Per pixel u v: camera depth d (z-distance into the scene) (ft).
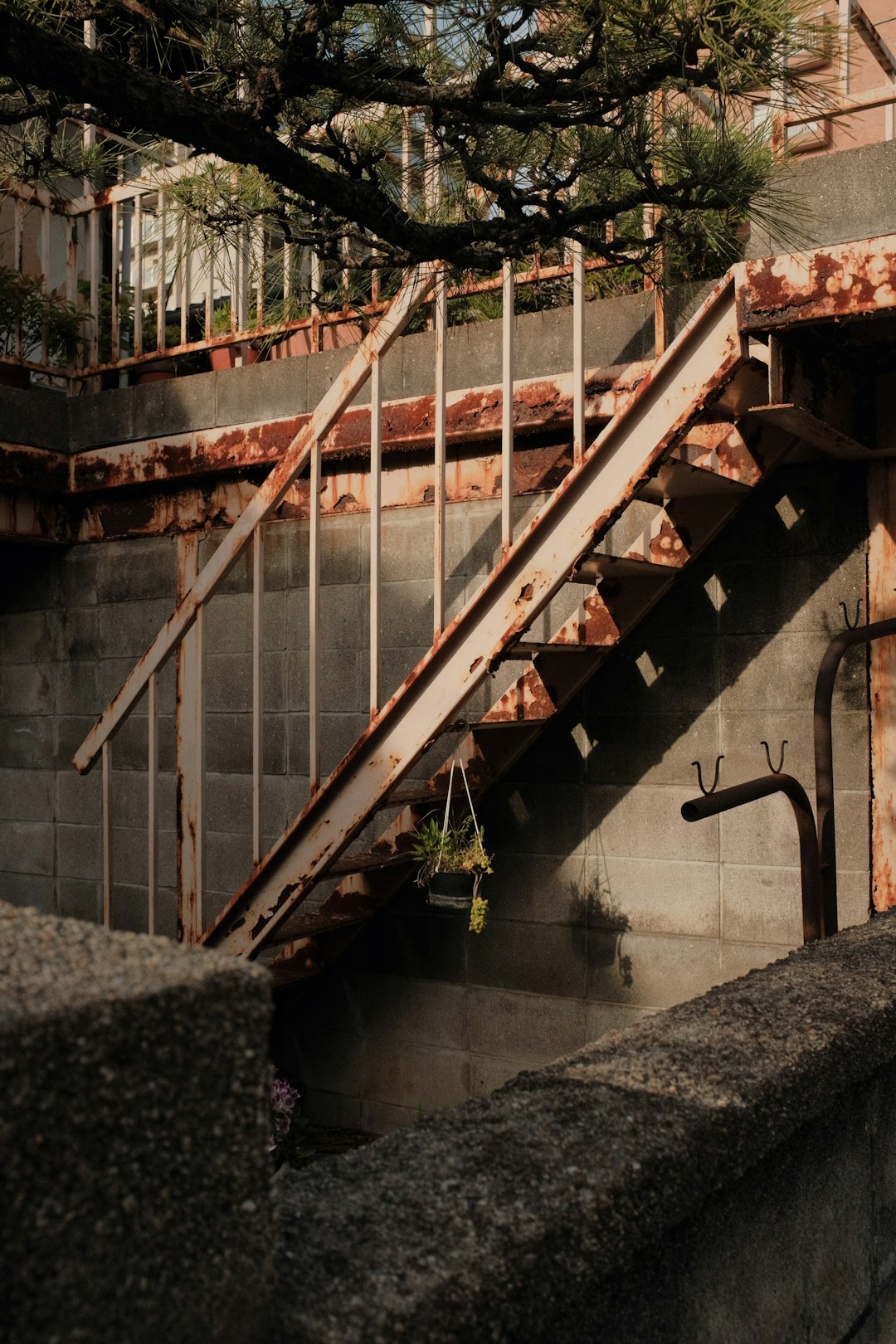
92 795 16.30
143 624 15.83
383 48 5.96
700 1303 3.72
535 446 12.39
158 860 15.44
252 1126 2.37
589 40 5.86
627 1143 3.31
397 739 10.65
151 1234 2.15
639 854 12.01
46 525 16.14
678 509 11.05
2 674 17.38
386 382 13.23
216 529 15.07
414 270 8.73
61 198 15.17
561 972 12.42
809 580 11.19
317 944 13.65
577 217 7.02
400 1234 2.77
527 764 12.67
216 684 15.02
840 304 8.41
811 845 9.14
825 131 15.84
